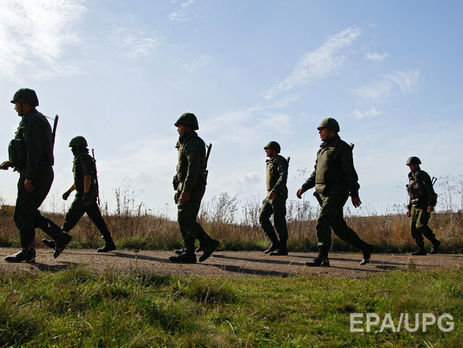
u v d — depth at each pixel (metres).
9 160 5.56
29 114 5.57
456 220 12.05
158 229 10.27
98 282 3.60
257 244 10.48
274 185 8.81
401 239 10.95
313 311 3.52
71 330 2.71
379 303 3.62
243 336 2.88
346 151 6.19
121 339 2.58
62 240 5.77
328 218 6.29
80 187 7.58
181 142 6.31
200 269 5.57
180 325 2.98
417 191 9.95
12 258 5.58
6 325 2.63
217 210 11.25
